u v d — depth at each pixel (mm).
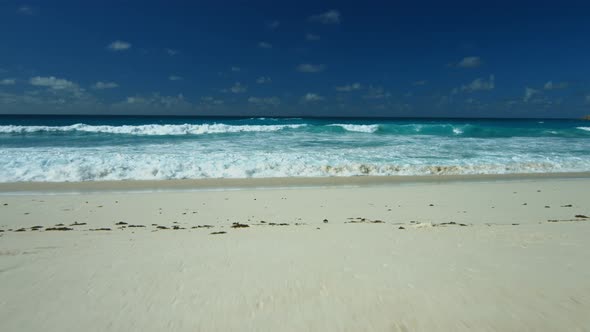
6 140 23656
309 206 10938
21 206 10547
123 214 9875
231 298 3209
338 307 3020
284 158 18203
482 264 3998
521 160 19328
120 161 16375
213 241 5727
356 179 15500
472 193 12945
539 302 3023
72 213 9914
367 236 5961
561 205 11234
